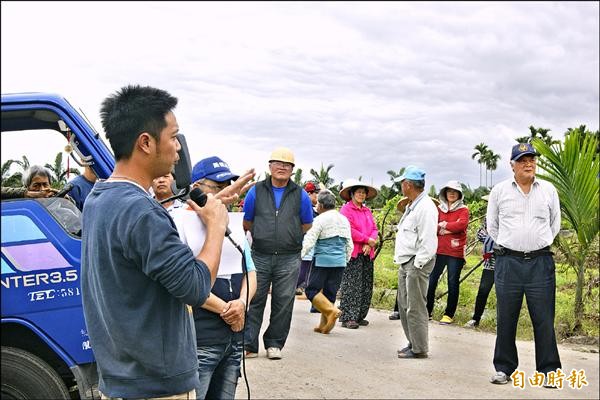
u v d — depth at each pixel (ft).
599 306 29.73
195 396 8.52
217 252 8.46
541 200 19.16
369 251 27.91
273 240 21.29
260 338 25.81
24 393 11.26
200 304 8.02
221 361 12.05
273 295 21.72
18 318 11.26
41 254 11.46
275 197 21.67
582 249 25.48
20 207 11.53
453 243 28.58
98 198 8.12
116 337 7.90
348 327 27.66
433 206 21.80
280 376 19.56
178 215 9.17
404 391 18.33
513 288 19.35
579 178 24.21
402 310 22.95
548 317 19.20
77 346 11.63
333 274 26.30
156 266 7.61
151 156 8.24
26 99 12.18
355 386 18.72
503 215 19.53
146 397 7.98
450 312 28.96
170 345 8.09
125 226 7.70
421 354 22.18
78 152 12.98
